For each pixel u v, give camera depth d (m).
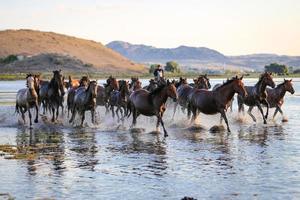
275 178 16.22
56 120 34.72
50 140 25.94
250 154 20.59
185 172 17.41
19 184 16.03
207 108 29.28
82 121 32.12
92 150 22.41
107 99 36.62
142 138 26.16
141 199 14.20
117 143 24.45
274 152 20.97
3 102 57.53
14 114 39.94
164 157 20.31
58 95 34.38
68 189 15.36
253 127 30.44
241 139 25.09
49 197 14.48
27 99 32.81
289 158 19.52
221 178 16.41
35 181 16.41
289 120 34.66
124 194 14.73
